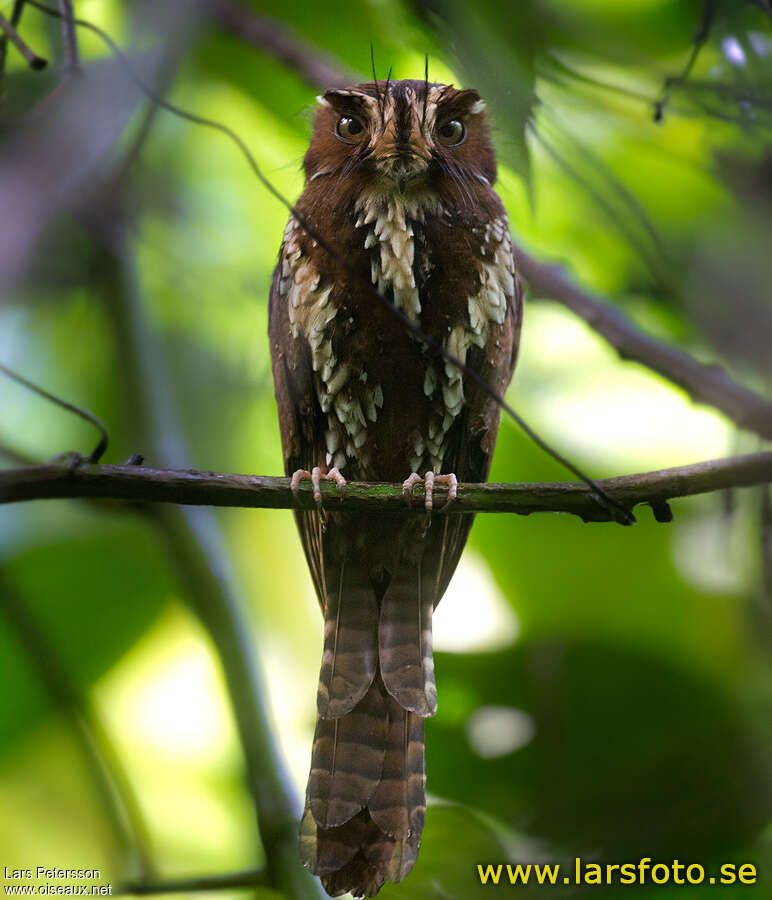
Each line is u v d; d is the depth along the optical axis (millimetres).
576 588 5398
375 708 5336
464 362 5332
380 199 5328
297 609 5480
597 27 5336
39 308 5418
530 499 5258
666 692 5367
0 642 5406
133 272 5410
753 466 5242
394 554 5348
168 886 5320
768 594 5316
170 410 5414
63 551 5426
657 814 5336
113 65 5266
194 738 5445
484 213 5336
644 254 5328
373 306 5324
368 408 5340
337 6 5355
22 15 5348
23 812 5422
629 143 5387
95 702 5422
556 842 5336
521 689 5371
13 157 5242
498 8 5285
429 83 5352
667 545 5398
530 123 5297
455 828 5340
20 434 5445
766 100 5301
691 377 5320
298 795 5332
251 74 5402
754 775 5340
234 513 5484
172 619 5438
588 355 5449
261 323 5453
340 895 5305
